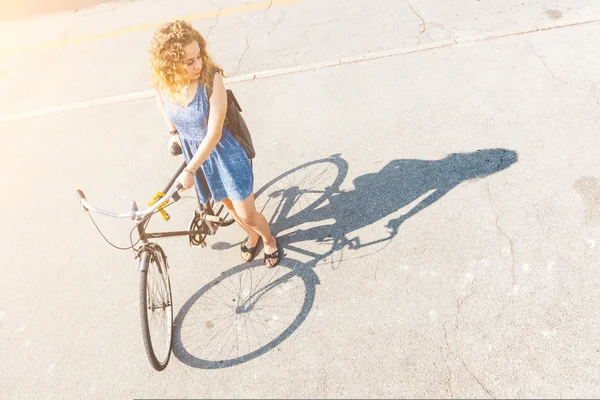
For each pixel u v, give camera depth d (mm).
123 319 3682
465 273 3498
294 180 4496
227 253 3984
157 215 4445
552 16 5910
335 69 5758
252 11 7316
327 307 3459
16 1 9242
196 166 2811
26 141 5664
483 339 3119
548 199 3879
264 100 5500
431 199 4059
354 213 4082
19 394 3348
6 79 6926
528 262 3492
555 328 3105
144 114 5746
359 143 4730
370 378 3045
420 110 4957
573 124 4473
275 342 3328
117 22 7887
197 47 2533
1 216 4746
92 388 3303
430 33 6027
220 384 3176
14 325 3775
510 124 4598
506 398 2846
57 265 4184
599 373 2867
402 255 3688
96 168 5105
